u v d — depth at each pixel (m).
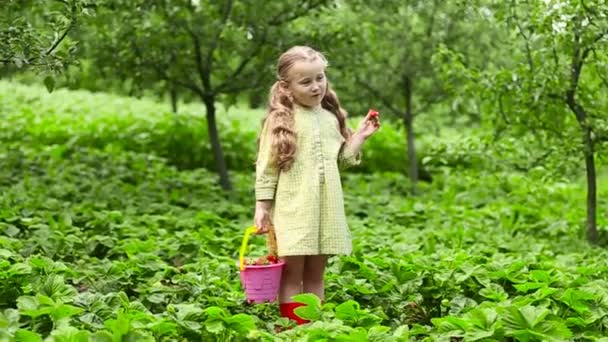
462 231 9.13
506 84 8.59
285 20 10.52
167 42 10.41
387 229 9.24
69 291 5.21
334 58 10.83
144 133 14.94
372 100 12.48
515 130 9.04
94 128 15.48
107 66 10.56
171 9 10.13
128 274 6.16
